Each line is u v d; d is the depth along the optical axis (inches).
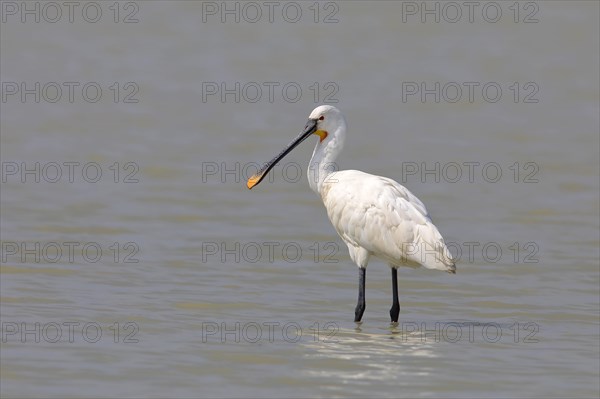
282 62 1633.9
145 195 900.0
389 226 550.3
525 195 932.6
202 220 820.6
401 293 634.2
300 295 619.5
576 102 1400.1
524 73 1578.5
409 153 1114.1
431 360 484.4
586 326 560.1
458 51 1716.3
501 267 700.7
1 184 922.1
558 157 1096.8
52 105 1323.8
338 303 605.3
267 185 960.3
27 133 1167.0
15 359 469.4
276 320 558.6
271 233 784.3
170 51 1696.6
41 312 557.0
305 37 1796.3
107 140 1143.0
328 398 427.2
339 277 668.1
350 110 1332.4
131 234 765.9
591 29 1844.2
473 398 431.2
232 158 1074.1
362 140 1172.5
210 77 1533.0
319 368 467.5
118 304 579.5
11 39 1742.1
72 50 1689.2
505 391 441.4
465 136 1203.2
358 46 1744.6
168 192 914.7
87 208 843.4
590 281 666.2
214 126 1232.2
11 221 786.8
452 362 482.0
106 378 447.2
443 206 891.4
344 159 1080.8
